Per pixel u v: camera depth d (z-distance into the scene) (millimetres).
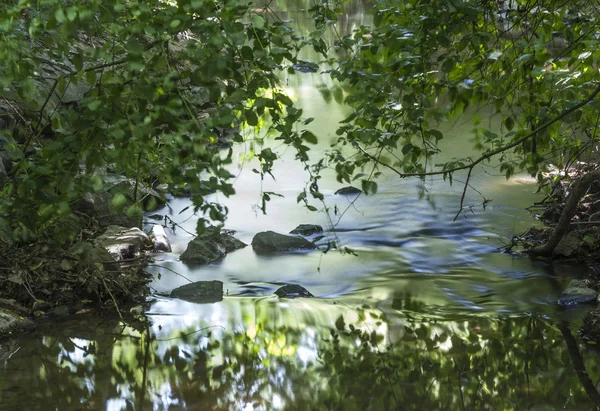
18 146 7758
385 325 8422
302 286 9672
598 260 10352
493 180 14164
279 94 5590
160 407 6551
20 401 6617
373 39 6629
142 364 7457
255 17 5191
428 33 6531
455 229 11805
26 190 6418
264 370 7320
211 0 5199
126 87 5387
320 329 8328
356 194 13633
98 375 7199
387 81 6656
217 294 9359
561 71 7312
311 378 7172
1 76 6203
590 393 6824
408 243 11266
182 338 8094
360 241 11406
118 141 5363
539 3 7691
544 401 6672
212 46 5047
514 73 7336
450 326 8391
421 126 6871
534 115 7449
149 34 5207
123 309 8883
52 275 9008
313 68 6168
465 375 7203
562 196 12312
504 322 8477
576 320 8500
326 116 19359
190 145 5070
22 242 9375
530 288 9523
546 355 7633
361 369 7340
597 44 7297
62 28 4980
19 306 8609
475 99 7184
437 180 14266
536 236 11211
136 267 9852
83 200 11078
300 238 11211
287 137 5820
